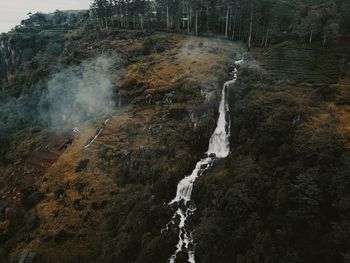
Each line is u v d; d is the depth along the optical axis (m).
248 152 47.34
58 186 59.66
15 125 86.81
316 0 126.12
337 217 34.03
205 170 52.09
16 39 131.75
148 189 51.34
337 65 61.88
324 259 32.69
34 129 81.06
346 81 55.38
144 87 73.06
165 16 119.38
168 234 44.41
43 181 62.06
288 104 49.00
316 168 36.88
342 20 74.62
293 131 43.19
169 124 61.53
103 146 63.69
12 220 56.72
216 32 104.69
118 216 50.69
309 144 39.50
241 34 99.38
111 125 68.69
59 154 68.56
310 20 79.00
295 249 34.53
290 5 120.62
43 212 55.75
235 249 37.81
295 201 36.38
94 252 47.97
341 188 33.91
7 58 136.50
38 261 48.75
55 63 98.62
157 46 91.38
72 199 56.22
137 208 48.62
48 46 117.69
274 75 64.50
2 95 102.44
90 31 118.44
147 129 63.25
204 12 107.69
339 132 39.69
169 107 64.31
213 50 84.50
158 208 47.66
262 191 40.12
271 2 121.88
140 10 116.00
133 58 88.00
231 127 57.03
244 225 38.62
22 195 61.16
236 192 40.84
